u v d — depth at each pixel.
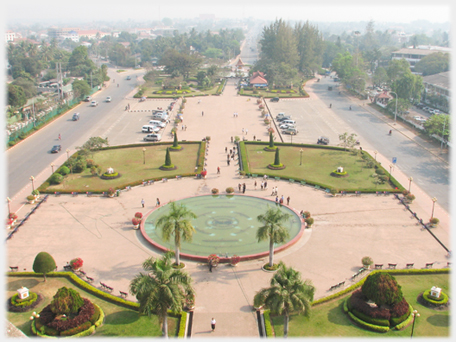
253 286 55.62
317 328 46.59
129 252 64.38
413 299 51.72
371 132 136.88
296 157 110.94
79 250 64.88
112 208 79.94
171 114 162.88
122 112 165.75
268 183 92.75
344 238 68.12
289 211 78.06
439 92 178.00
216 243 66.69
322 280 56.44
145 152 115.00
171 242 67.31
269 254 59.47
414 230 70.88
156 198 84.62
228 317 49.31
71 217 76.12
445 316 48.41
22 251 64.50
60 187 89.69
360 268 59.38
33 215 76.75
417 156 111.94
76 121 150.38
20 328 46.78
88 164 101.50
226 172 100.12
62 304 46.00
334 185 90.75
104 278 57.44
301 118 157.88
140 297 43.16
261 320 48.72
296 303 42.09
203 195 85.88
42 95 175.00
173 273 44.59
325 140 122.50
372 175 93.25
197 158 109.94
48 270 56.44
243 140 125.75
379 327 45.75
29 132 132.62
